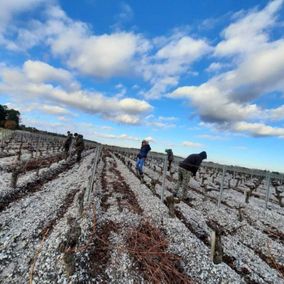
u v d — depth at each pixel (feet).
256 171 40.81
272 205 49.52
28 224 24.00
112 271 17.35
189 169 39.60
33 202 31.45
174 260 19.54
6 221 24.40
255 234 28.81
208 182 75.31
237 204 44.70
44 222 24.89
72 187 41.96
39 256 18.01
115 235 22.68
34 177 43.52
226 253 22.45
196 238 23.93
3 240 20.42
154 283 16.74
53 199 33.35
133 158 124.77
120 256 19.25
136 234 22.90
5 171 46.85
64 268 16.01
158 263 18.65
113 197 37.42
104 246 20.33
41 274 15.94
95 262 17.90
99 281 16.10
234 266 20.56
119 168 77.92
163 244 21.56
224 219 33.12
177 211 32.86
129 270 17.69
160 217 28.84
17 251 19.20
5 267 17.15
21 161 59.98
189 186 59.11
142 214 29.66
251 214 38.52
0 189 32.37
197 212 34.60
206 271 18.35
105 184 47.26
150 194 41.93
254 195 59.77
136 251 19.85
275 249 25.36
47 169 54.13
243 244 25.98
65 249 16.88
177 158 46.91
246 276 19.22
